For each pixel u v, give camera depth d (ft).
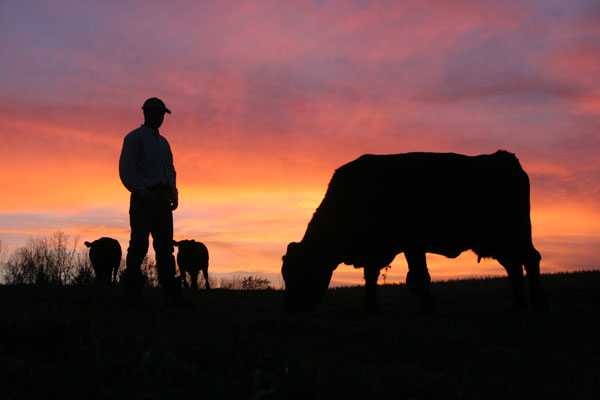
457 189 26.37
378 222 25.50
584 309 26.07
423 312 24.62
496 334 18.16
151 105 21.74
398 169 26.25
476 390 11.30
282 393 9.64
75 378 9.73
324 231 24.89
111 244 46.24
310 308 23.88
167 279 21.91
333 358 12.85
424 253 25.61
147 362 10.37
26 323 11.91
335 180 26.58
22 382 9.32
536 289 26.63
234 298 29.45
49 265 46.03
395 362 13.71
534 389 11.94
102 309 20.03
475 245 27.61
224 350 11.36
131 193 21.30
